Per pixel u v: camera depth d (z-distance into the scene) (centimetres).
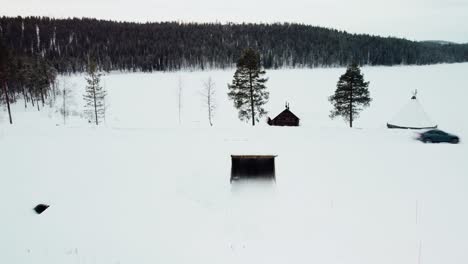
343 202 1645
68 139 3073
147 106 8438
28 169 2178
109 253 1222
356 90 4616
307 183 1909
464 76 13338
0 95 6631
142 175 2023
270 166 1736
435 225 1403
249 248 1238
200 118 7062
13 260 1209
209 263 1142
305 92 10456
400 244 1255
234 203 1612
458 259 1152
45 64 9281
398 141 2981
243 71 4328
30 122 6000
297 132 3331
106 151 2609
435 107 7250
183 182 1889
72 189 1842
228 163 2220
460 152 2581
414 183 1909
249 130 3453
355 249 1223
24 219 1548
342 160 2375
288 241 1287
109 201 1650
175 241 1289
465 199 1673
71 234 1369
